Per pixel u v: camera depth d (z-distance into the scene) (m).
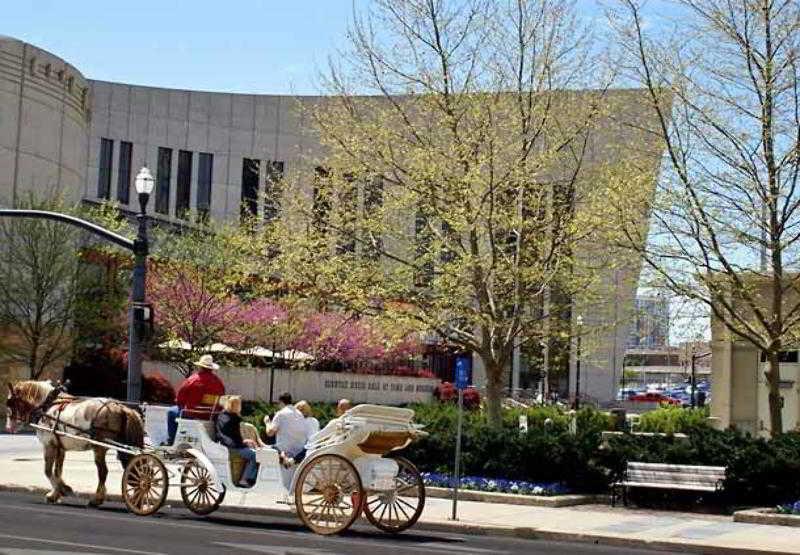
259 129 89.56
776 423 24.03
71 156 52.97
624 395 98.44
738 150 23.47
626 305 26.14
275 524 18.41
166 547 14.34
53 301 46.25
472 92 25.44
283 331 49.31
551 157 24.92
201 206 88.31
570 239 25.00
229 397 18.33
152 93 87.12
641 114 24.92
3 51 47.78
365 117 27.00
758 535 18.19
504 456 23.52
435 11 25.58
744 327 24.70
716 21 23.73
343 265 25.52
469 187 24.75
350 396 52.50
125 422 19.67
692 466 21.75
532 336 26.95
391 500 18.09
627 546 17.61
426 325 25.39
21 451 32.47
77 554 13.29
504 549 16.22
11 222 45.59
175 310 48.72
